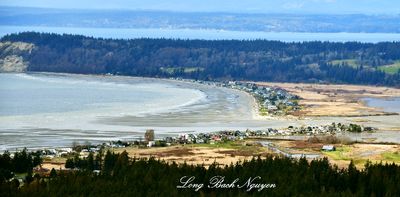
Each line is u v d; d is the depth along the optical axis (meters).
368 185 166.25
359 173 174.75
